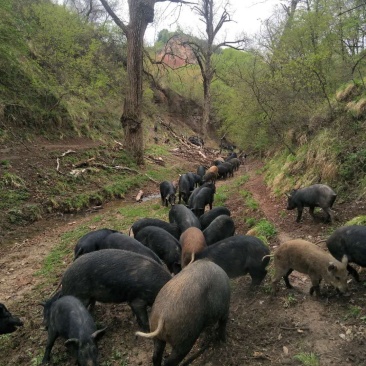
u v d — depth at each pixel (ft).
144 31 67.21
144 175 63.67
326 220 27.20
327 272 17.40
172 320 12.85
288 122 49.52
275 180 40.81
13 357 17.84
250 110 66.69
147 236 23.84
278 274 19.20
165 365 13.37
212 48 118.01
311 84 45.75
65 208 44.42
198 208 34.91
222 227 24.70
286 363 14.26
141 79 68.28
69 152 58.44
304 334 15.81
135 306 17.17
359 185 29.25
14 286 26.00
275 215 32.27
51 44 75.20
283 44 54.54
